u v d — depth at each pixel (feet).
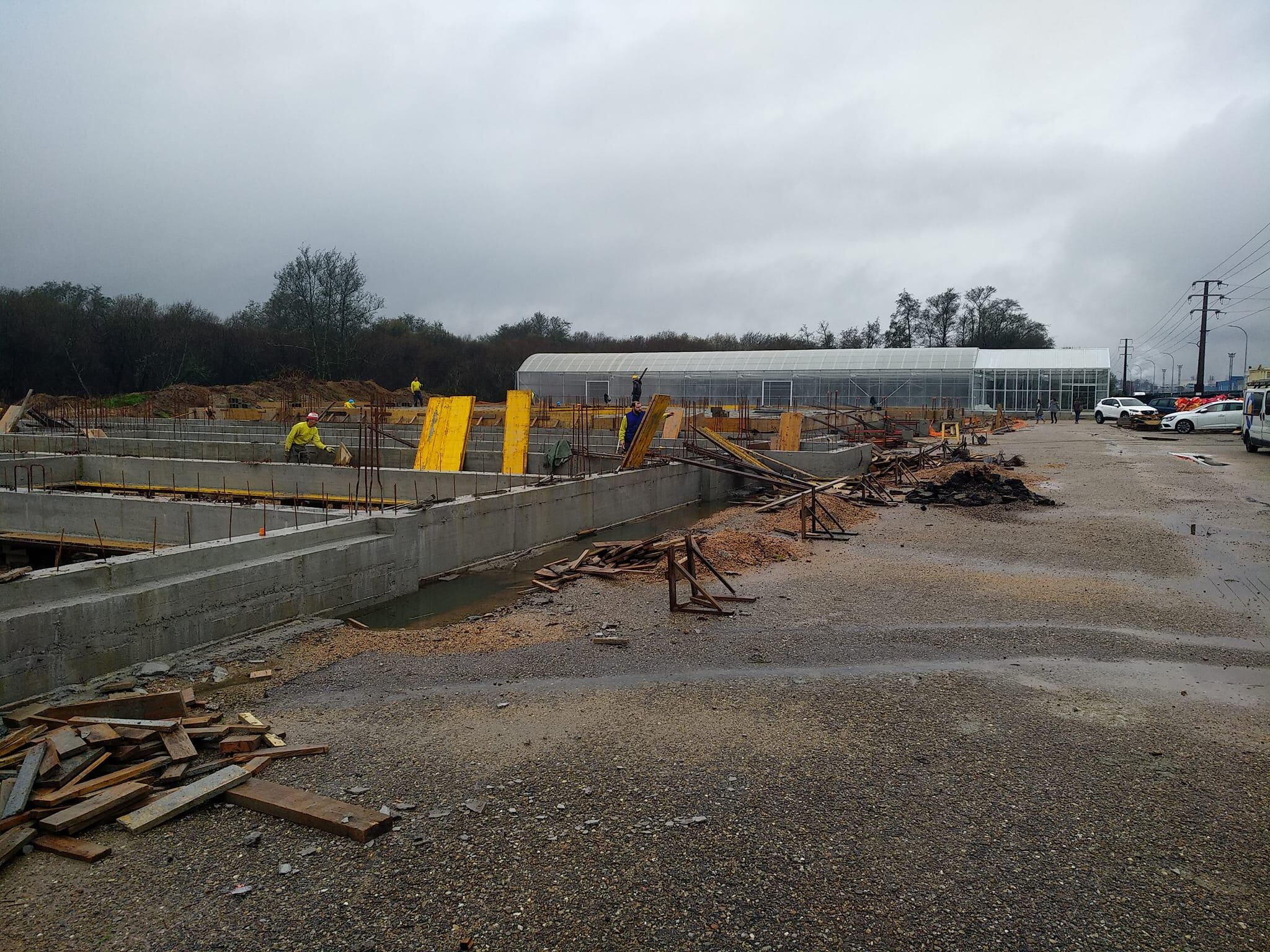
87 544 45.73
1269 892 12.88
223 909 12.33
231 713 20.27
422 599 35.81
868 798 15.85
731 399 194.18
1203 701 21.31
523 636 27.25
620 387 200.75
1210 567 37.22
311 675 23.39
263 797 15.39
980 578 35.70
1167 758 17.79
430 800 15.74
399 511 37.63
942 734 18.99
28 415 93.45
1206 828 14.83
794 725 19.52
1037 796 16.01
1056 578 35.68
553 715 20.25
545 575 35.70
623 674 23.38
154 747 17.13
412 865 13.48
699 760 17.56
